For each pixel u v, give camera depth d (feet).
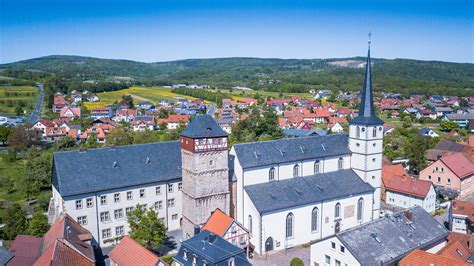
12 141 591.78
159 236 249.75
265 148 296.92
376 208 327.88
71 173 267.80
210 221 256.73
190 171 270.26
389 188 369.50
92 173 273.95
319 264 225.56
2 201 392.27
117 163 286.05
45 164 418.10
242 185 280.72
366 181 320.29
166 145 312.09
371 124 312.29
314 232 291.17
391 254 214.28
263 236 267.39
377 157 322.55
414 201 352.49
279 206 271.28
